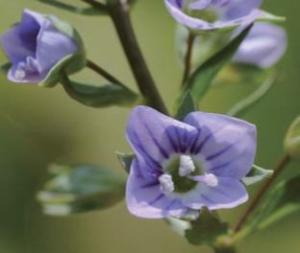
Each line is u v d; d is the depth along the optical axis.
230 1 0.09
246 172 0.08
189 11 0.09
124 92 0.09
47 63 0.08
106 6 0.09
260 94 0.09
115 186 0.09
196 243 0.08
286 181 0.09
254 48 0.09
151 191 0.08
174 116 0.08
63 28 0.08
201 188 0.08
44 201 0.09
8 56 0.09
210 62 0.09
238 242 0.09
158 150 0.08
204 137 0.08
